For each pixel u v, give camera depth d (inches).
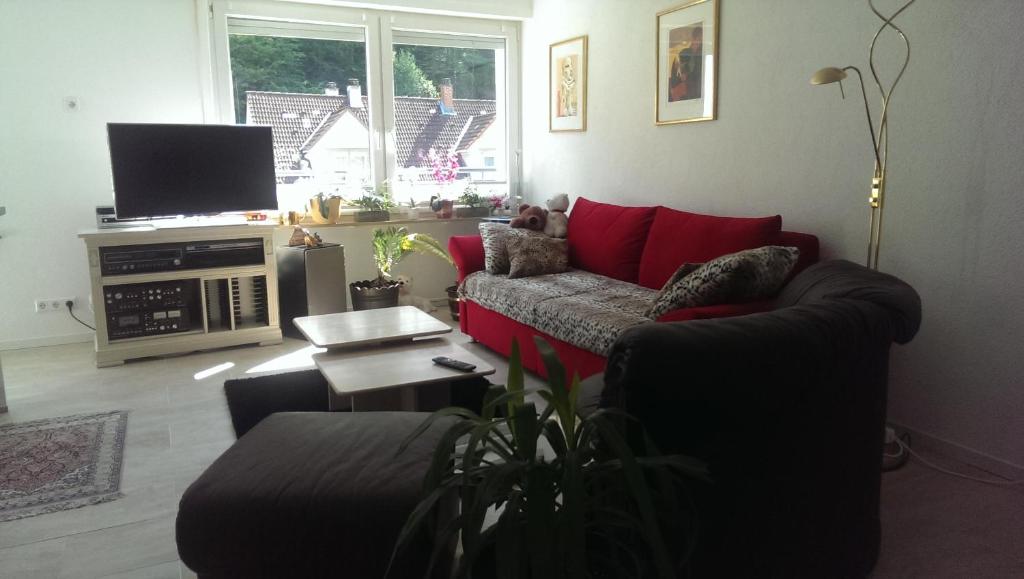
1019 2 92.9
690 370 56.3
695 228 137.6
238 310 176.1
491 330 163.3
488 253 172.7
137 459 109.0
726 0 143.5
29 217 173.3
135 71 180.2
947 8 101.8
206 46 185.8
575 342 126.5
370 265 212.7
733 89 143.6
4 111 168.1
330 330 125.3
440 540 53.6
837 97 121.0
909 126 108.8
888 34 111.0
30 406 132.4
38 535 86.8
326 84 203.6
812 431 64.8
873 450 72.7
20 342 175.3
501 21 221.3
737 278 95.9
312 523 64.7
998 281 98.2
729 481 60.7
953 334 104.9
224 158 175.0
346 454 74.1
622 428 56.9
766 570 64.9
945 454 106.7
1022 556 80.1
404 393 109.1
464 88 222.5
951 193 103.5
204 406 132.1
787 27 129.9
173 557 82.2
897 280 79.9
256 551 65.6
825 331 63.6
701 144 153.9
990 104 97.3
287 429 81.4
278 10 193.3
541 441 109.4
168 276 163.8
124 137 162.4
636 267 157.6
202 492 67.2
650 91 167.9
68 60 172.7
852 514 71.4
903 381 112.6
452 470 58.7
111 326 160.9
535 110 219.9
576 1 193.9
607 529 54.3
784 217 134.3
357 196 210.2
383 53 206.8
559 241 173.0
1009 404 98.3
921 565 78.5
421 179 219.9
